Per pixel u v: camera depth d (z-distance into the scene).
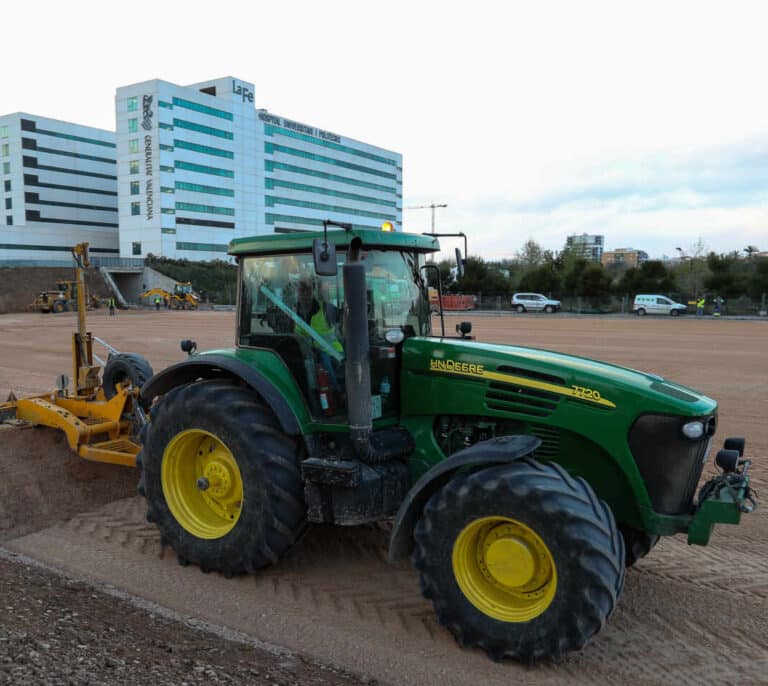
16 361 16.88
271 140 91.44
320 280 4.43
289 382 4.50
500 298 50.75
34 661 3.15
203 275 73.62
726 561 4.82
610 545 3.31
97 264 67.75
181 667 3.26
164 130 77.81
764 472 6.97
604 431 3.82
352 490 4.15
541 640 3.37
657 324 32.44
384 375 4.41
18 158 89.12
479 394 4.18
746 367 15.38
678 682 3.39
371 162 109.44
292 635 3.79
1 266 63.06
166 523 4.74
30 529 5.31
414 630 3.86
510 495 3.41
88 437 6.23
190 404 4.57
